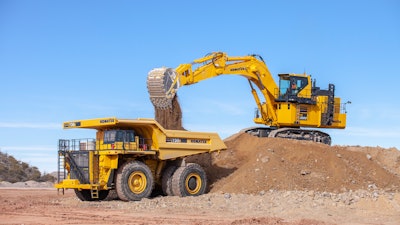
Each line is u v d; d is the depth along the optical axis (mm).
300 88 37812
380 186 30016
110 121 25375
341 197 24062
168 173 27266
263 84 36938
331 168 29828
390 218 20484
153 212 22172
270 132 37594
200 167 27578
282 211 22109
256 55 36594
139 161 26312
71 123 27109
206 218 20375
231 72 34812
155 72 29469
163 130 26656
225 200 24922
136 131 27141
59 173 27188
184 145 27266
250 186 27125
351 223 19453
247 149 31766
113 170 25828
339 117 39094
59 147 27188
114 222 19094
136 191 25844
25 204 24953
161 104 29625
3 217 20484
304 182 28250
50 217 20422
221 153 30984
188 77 31484
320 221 19375
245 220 19219
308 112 38031
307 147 30703
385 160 36000
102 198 27344
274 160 28938
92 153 25906
